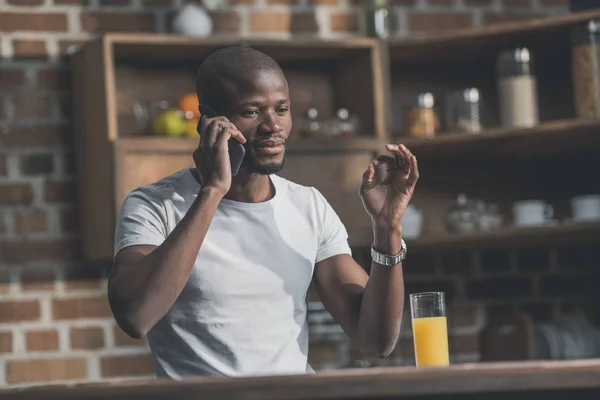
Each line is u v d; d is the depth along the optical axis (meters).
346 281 2.62
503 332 4.60
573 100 4.81
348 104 4.57
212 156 2.35
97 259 4.19
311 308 4.41
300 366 2.55
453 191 4.77
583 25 4.40
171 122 4.19
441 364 2.39
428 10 4.75
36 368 4.27
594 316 4.83
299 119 4.41
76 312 4.32
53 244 4.32
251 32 4.57
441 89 4.79
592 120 4.27
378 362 4.44
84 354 4.32
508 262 4.79
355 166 4.32
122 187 4.04
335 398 1.67
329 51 4.46
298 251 2.59
